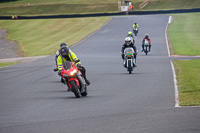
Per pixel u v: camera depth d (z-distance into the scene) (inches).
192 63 2935.5
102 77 2223.2
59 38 7017.7
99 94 1567.4
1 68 3287.4
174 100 1339.8
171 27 7790.4
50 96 1558.8
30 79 2313.0
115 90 1681.8
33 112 1186.6
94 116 1072.8
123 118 1029.8
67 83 1467.8
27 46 6107.3
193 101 1290.6
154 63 3105.3
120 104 1288.1
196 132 843.4
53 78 2310.5
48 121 1023.6
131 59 2373.3
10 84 2110.0
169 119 992.2
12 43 6673.2
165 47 4948.3
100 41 6067.9
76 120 1023.0
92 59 3713.1
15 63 3907.5
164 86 1761.8
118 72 2490.2
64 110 1194.6
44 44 6235.2
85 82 1524.4
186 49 4655.5
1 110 1267.2
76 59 1469.0
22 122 1026.7
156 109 1158.3
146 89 1685.5
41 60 3981.3
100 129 902.4
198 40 5684.1
